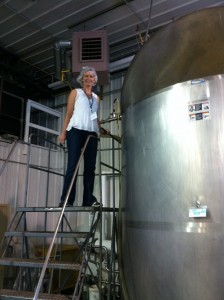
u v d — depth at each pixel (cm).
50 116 602
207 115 166
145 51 218
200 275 151
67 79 449
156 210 175
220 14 195
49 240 518
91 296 371
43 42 473
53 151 570
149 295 171
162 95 186
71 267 204
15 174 490
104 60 406
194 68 178
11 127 486
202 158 162
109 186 489
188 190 163
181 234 160
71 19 418
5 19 417
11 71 498
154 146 185
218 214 152
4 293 196
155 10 395
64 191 254
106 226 466
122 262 206
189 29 198
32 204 509
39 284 167
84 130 266
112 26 432
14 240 406
